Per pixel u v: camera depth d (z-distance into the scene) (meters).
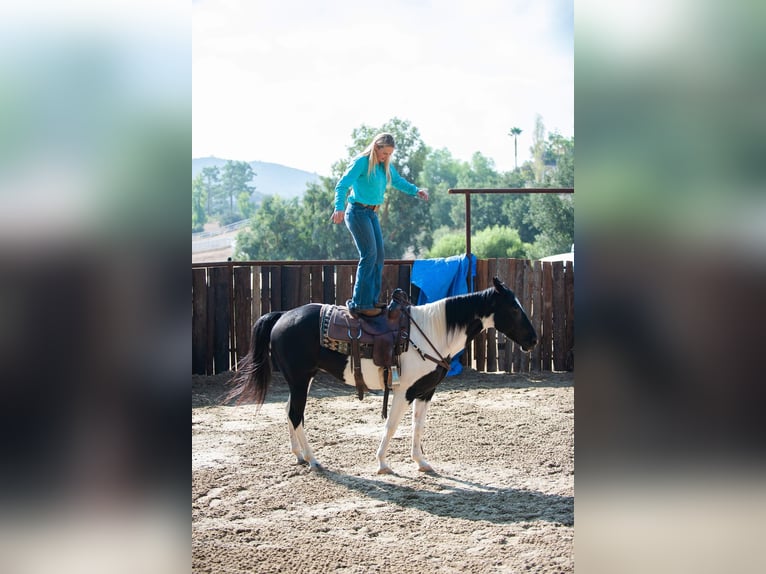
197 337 9.87
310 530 4.43
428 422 7.70
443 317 5.70
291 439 6.06
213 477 5.62
